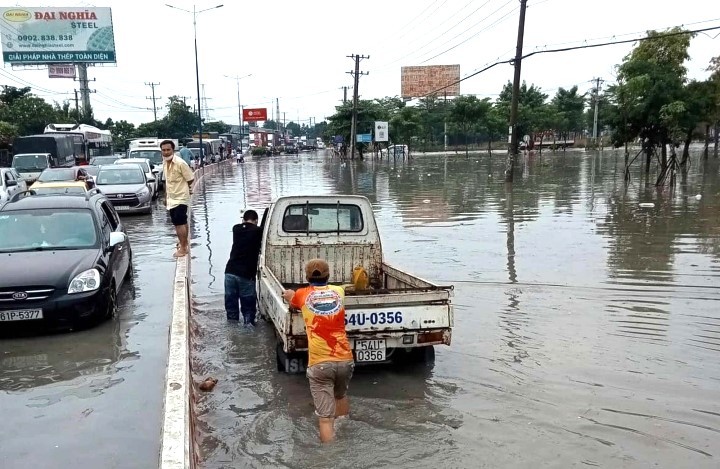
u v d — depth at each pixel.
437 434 4.83
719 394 5.48
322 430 4.75
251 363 6.44
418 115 70.75
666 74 24.03
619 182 27.28
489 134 66.62
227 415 5.22
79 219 8.40
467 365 6.28
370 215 7.90
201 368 6.30
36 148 30.73
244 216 7.89
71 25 58.25
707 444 4.62
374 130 62.56
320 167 48.47
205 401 5.50
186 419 4.23
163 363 6.24
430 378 5.98
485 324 7.61
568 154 61.84
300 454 4.55
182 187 10.65
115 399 5.39
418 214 18.12
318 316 4.89
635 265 10.73
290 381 5.95
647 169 25.88
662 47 25.39
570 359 6.38
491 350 6.69
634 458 4.43
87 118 62.44
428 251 12.35
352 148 59.84
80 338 7.04
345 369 4.89
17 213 8.43
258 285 8.13
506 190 24.89
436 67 82.38
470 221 16.48
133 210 18.61
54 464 4.34
